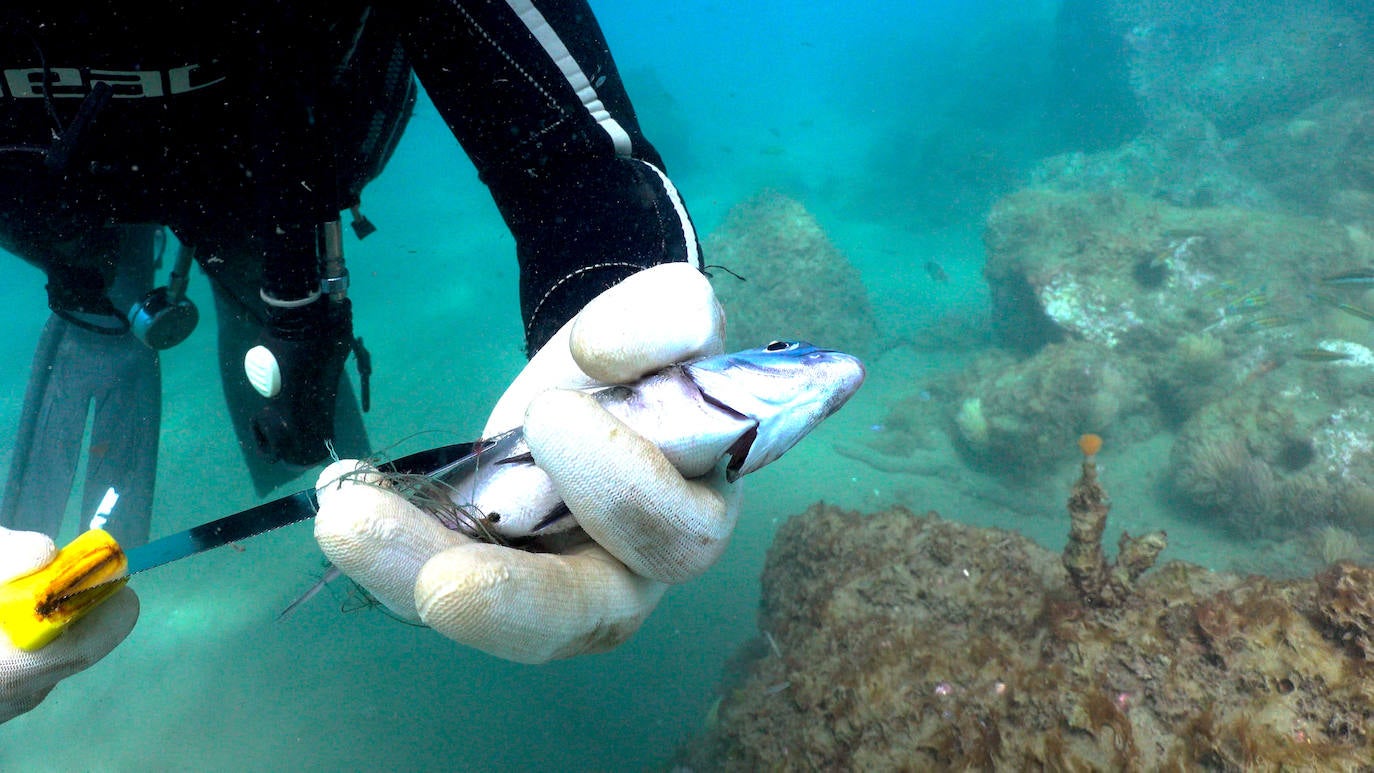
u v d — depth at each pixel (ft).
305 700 5.58
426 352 10.89
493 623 0.78
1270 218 9.93
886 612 3.53
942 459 8.40
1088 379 8.16
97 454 3.18
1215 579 2.89
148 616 6.45
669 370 1.03
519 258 1.39
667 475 0.89
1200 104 16.63
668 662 5.71
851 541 4.01
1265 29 17.08
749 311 10.84
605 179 1.34
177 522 7.44
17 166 1.56
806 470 8.10
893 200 17.98
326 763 5.09
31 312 15.53
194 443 8.85
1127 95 17.38
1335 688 2.36
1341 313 8.67
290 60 1.31
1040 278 9.73
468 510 1.06
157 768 5.09
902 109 26.89
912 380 10.27
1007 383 8.39
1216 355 8.32
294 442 1.61
